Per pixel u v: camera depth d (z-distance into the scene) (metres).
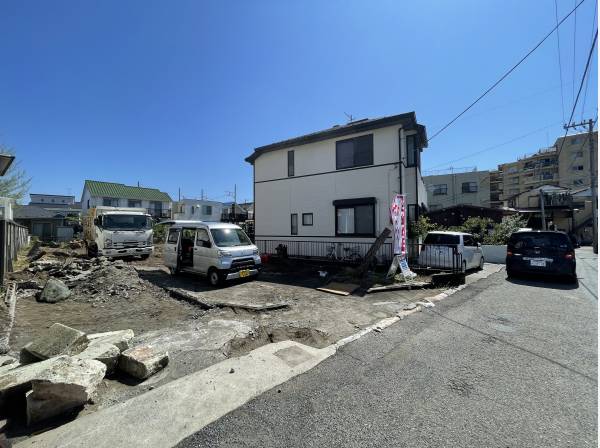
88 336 3.85
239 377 3.09
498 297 6.58
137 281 7.71
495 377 3.07
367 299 6.52
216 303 5.93
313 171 13.52
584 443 2.10
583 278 8.87
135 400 2.67
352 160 12.43
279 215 14.64
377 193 11.72
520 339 4.10
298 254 13.89
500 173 53.34
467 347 3.85
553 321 4.88
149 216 14.25
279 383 2.99
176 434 2.24
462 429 2.27
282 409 2.55
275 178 14.84
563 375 3.09
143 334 4.41
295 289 7.50
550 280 8.60
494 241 14.75
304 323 4.92
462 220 20.86
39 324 4.90
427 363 3.41
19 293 6.54
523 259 8.57
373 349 3.83
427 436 2.20
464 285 7.86
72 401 2.52
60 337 3.41
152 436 2.22
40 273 8.42
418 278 8.37
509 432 2.23
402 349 3.81
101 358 3.16
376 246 8.65
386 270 10.07
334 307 5.89
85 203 38.00
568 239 8.15
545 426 2.29
